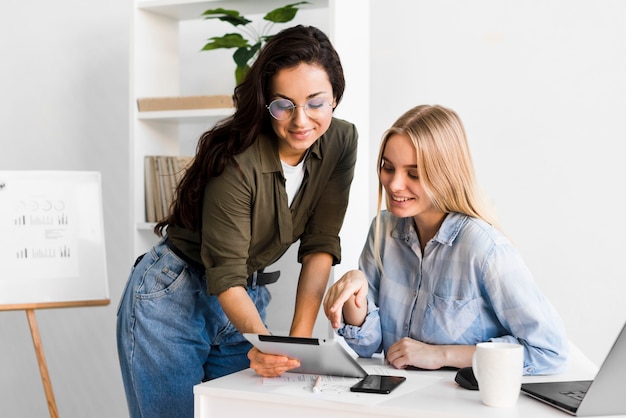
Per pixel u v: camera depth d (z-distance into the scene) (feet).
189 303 6.56
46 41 10.94
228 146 5.84
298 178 6.33
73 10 10.79
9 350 11.30
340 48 8.23
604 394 4.12
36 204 8.48
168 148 9.37
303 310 6.45
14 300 8.28
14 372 11.29
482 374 4.29
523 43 8.70
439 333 5.62
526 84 8.70
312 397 4.48
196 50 10.03
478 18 8.84
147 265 6.64
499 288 5.33
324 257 6.61
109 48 10.64
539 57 8.64
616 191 8.43
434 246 5.72
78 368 11.05
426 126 5.46
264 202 6.08
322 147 6.27
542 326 5.19
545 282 8.72
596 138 8.48
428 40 9.04
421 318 5.75
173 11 9.10
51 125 10.98
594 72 8.46
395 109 9.20
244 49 8.49
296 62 5.46
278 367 4.99
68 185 8.60
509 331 5.48
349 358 4.79
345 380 4.94
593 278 8.54
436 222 5.77
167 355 6.61
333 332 8.09
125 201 10.68
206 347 6.82
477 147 8.91
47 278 8.40
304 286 6.53
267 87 5.64
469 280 5.48
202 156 5.97
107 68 10.67
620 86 8.38
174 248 6.54
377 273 6.15
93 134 10.78
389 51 9.19
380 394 4.56
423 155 5.41
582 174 8.55
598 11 8.43
